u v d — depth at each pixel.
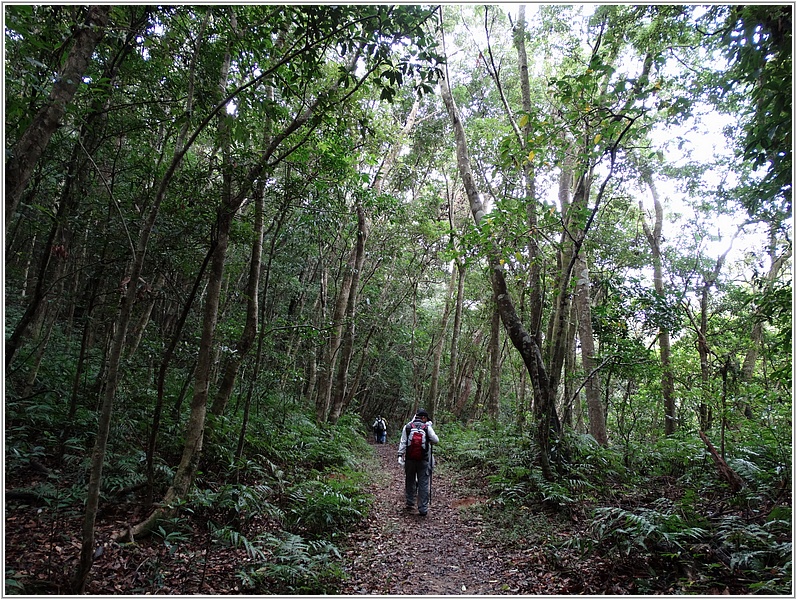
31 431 5.89
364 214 13.92
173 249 6.69
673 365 12.11
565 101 6.43
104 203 6.29
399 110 18.34
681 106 6.49
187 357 8.17
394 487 9.08
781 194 5.92
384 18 4.68
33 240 8.29
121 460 5.63
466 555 5.34
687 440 8.65
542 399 7.36
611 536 4.62
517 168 7.13
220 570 4.32
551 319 11.80
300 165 6.41
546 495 6.43
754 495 5.54
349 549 5.35
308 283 15.23
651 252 16.36
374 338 23.36
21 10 4.09
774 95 4.85
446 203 20.28
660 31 8.19
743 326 12.37
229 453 6.64
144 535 4.57
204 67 5.59
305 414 13.34
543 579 4.42
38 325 8.30
